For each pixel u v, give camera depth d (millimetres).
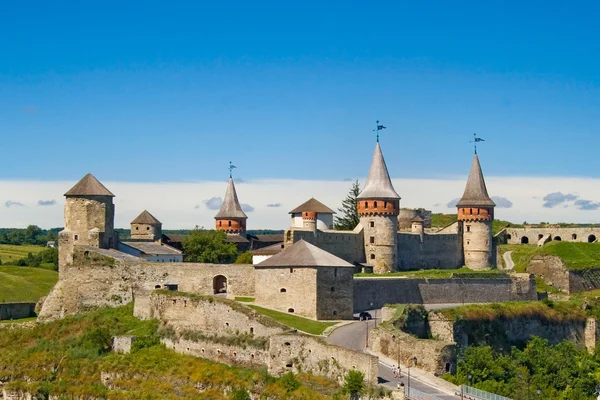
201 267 121938
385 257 146875
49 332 118188
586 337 127000
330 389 82000
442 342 88562
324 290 107000
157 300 112438
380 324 96438
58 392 100500
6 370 106750
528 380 96062
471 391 76688
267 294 110875
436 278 132750
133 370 100750
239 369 95875
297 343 89438
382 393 74688
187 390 93562
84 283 123812
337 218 199500
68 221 132250
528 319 120500
